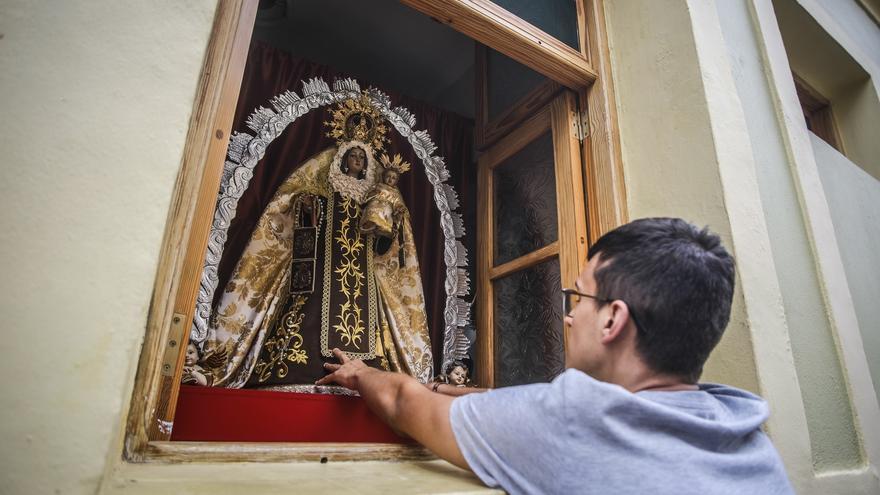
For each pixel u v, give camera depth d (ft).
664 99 4.59
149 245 1.99
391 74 9.95
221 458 2.41
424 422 2.56
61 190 1.85
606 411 2.00
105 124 2.00
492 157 6.24
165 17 2.27
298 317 4.89
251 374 4.66
